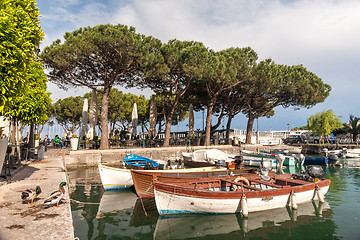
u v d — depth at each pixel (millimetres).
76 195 11016
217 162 15391
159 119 40188
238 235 6891
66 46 18422
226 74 25297
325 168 22812
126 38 19141
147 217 8258
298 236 6805
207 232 7074
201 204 8219
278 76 28375
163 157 23141
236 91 32625
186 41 25469
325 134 44000
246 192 8422
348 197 11227
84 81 23062
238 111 36188
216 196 8188
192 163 19719
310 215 8539
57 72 20578
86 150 20531
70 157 18766
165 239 6574
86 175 15758
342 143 47219
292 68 32312
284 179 10969
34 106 11383
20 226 4543
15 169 10891
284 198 9211
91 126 23297
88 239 6414
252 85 29703
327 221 7973
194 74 23156
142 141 26672
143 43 21250
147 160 15258
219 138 36844
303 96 30438
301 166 24391
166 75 23828
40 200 6363
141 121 41812
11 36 5629
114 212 8719
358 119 49625
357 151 32625
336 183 15055
